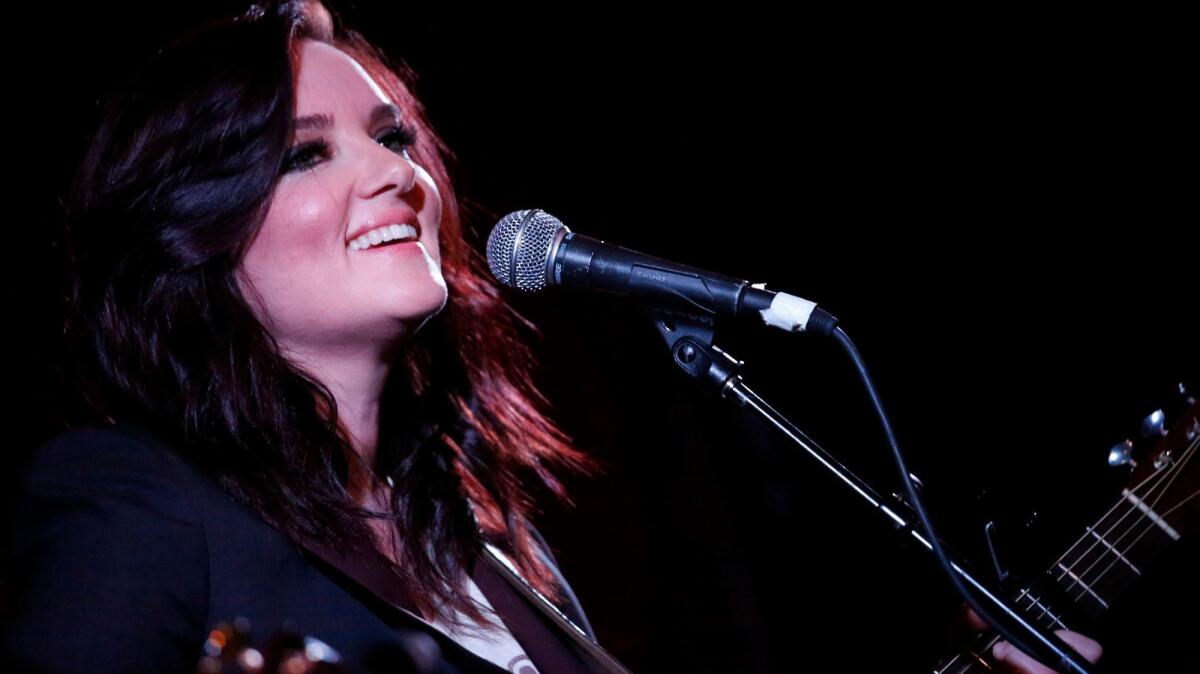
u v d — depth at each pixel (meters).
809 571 6.29
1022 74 6.09
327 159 2.53
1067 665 2.09
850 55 6.25
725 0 6.15
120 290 2.46
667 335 2.34
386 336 2.54
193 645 2.06
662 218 6.39
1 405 4.07
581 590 6.42
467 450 3.17
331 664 1.39
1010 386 6.12
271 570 2.24
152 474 2.21
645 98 6.23
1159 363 5.86
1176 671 5.01
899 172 6.31
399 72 5.51
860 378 2.14
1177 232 5.88
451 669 2.32
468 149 5.96
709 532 6.40
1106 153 6.00
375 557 2.41
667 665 6.35
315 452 2.44
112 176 2.48
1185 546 5.06
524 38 5.96
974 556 3.92
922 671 5.93
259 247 2.44
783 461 6.38
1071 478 5.85
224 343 2.43
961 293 6.26
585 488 6.53
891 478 6.18
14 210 4.20
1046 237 6.12
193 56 2.50
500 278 2.46
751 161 6.39
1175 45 5.81
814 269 6.45
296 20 2.70
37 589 1.93
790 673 6.18
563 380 6.61
